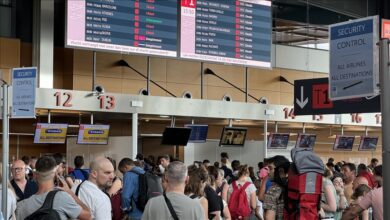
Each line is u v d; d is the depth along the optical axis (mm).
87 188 6508
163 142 17422
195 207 5684
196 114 18984
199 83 22172
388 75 5105
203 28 19500
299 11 24766
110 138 17594
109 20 17750
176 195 5730
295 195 7281
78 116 19250
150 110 17938
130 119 21109
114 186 10367
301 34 24766
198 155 19969
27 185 8641
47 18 18672
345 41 5977
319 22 25312
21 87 7617
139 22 18312
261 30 20656
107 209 6566
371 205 6730
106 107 17141
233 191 11555
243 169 11734
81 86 19688
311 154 7324
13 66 18578
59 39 19719
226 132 19781
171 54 18844
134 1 18234
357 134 26797
